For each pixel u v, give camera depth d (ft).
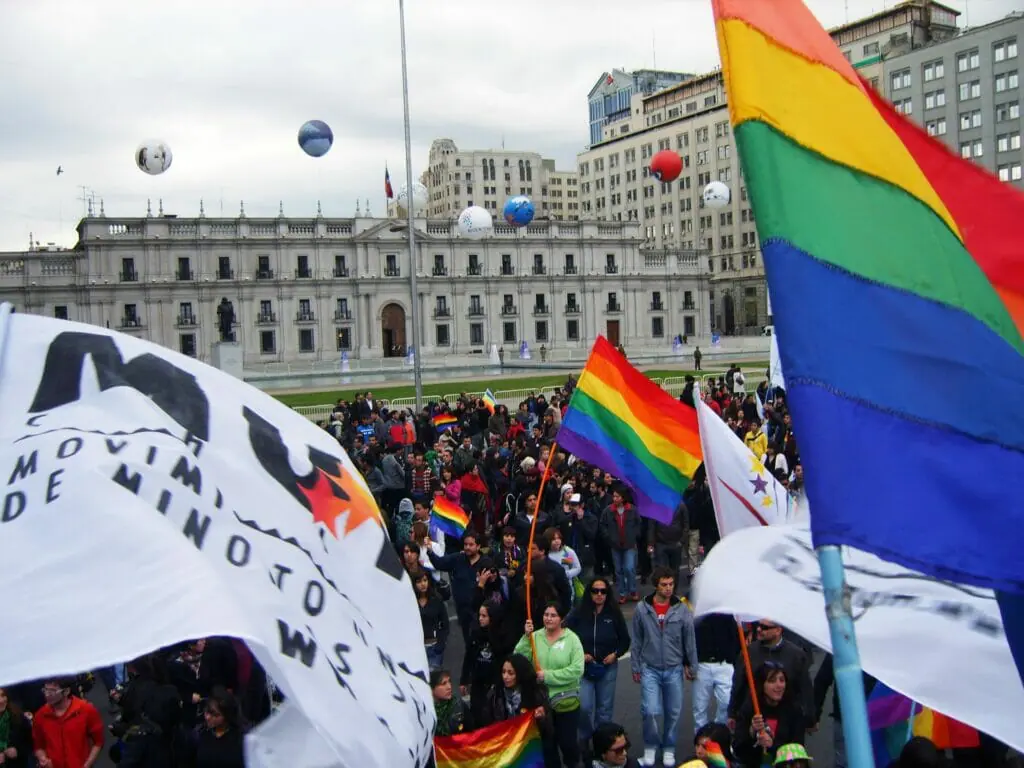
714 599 15.31
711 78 387.75
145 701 22.34
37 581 10.15
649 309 338.75
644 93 464.24
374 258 300.61
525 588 30.12
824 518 10.79
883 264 12.35
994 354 12.58
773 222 11.83
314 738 12.84
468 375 218.59
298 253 293.23
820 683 26.50
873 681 22.77
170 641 9.51
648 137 405.80
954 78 251.19
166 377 14.16
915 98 261.44
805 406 11.25
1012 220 14.83
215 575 10.34
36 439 12.06
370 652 12.67
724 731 20.89
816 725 25.52
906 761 17.49
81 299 271.69
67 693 22.90
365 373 215.10
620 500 45.01
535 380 190.49
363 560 14.52
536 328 321.32
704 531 50.75
